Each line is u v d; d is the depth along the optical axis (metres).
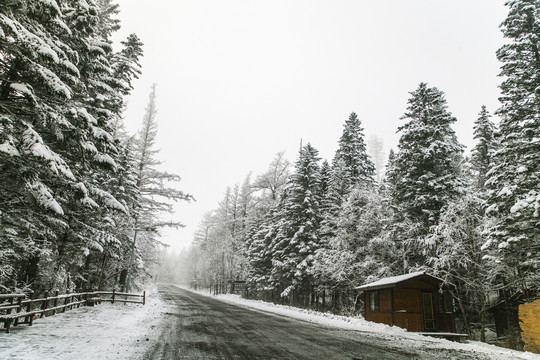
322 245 30.28
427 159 21.91
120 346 8.89
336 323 18.17
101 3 18.38
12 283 13.75
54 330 10.48
